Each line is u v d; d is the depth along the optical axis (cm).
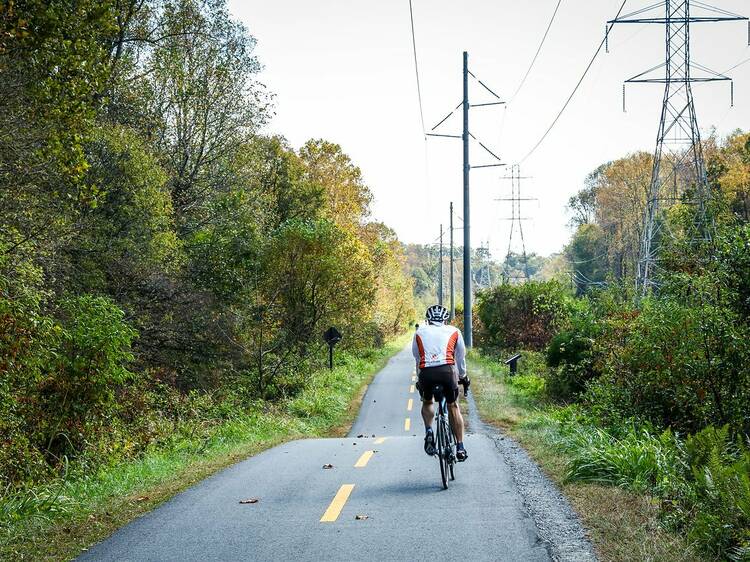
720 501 634
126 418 1691
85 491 926
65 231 1778
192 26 3078
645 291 2125
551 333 3706
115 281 2206
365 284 3225
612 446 1004
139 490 909
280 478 946
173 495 853
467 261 4291
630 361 1310
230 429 1733
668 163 7762
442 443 841
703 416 1145
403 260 8875
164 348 2345
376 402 2764
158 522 709
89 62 1043
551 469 956
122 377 1403
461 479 895
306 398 2464
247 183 3425
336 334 3303
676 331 1179
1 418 1149
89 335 1359
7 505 759
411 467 1012
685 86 3014
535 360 3312
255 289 2850
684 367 1156
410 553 577
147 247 2316
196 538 643
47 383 1295
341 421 2334
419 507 739
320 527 668
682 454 897
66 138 1081
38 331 1196
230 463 1129
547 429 1430
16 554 605
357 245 3384
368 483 890
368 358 4747
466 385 918
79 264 2050
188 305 2383
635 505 712
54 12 974
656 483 795
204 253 2731
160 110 3066
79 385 1324
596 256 9356
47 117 1055
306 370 2983
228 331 2555
